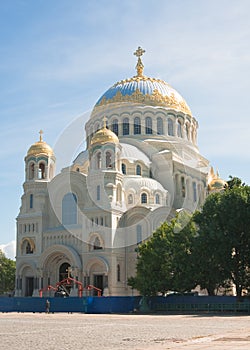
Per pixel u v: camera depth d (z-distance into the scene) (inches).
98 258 3208.7
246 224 2578.7
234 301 2662.4
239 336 1029.8
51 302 2721.5
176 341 923.4
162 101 4210.1
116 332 1195.9
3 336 1095.0
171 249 2787.9
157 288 2738.7
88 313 2566.4
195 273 2664.9
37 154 3725.4
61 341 956.0
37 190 3659.0
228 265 2568.9
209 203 2738.7
